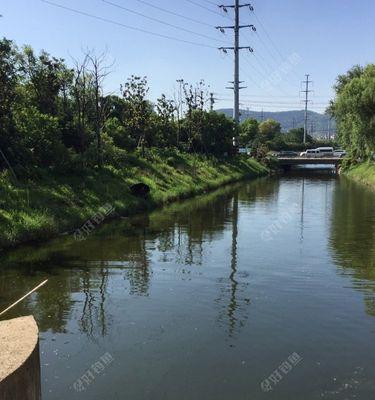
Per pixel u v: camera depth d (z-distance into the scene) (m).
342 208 25.12
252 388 6.29
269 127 123.12
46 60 26.59
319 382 6.45
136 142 35.84
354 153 55.78
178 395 6.11
